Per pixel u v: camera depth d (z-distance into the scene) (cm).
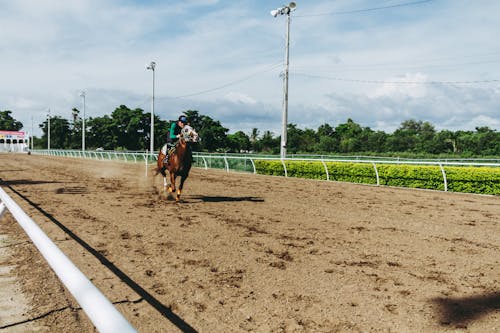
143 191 1153
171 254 474
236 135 8225
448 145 5459
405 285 373
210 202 930
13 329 279
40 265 422
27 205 857
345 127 8325
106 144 7494
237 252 484
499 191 1057
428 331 282
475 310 317
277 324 292
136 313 307
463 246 522
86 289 140
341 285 371
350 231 609
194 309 318
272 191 1172
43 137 9775
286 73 2134
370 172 1410
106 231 600
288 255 471
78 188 1225
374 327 287
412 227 643
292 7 2111
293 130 7744
